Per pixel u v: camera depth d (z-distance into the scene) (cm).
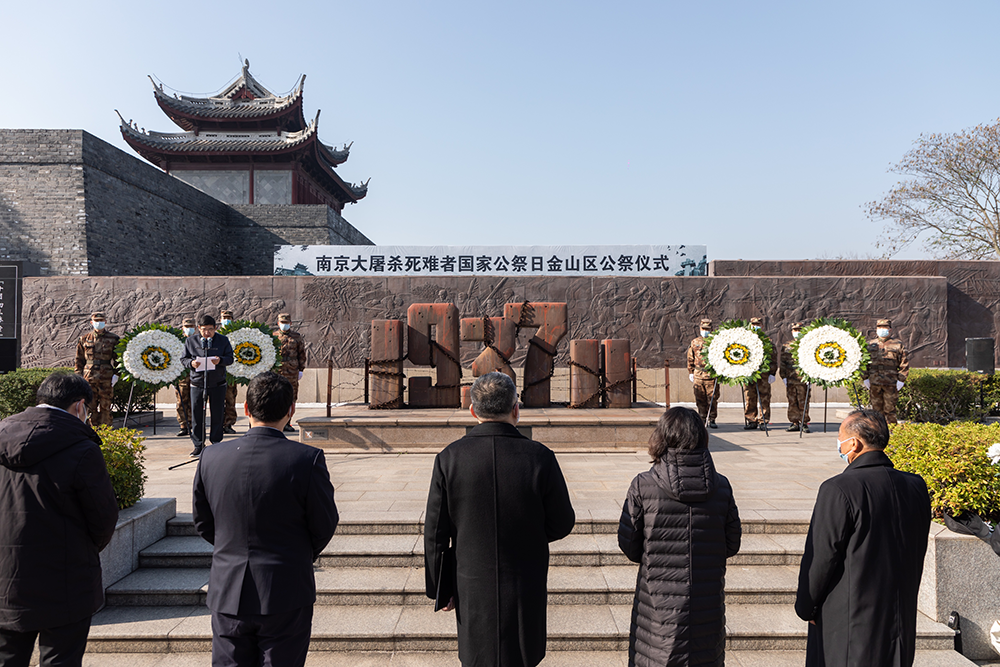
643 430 842
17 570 271
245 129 3384
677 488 265
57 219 1719
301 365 1114
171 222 2103
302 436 853
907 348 1499
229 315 1081
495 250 1662
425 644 392
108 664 381
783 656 386
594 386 949
